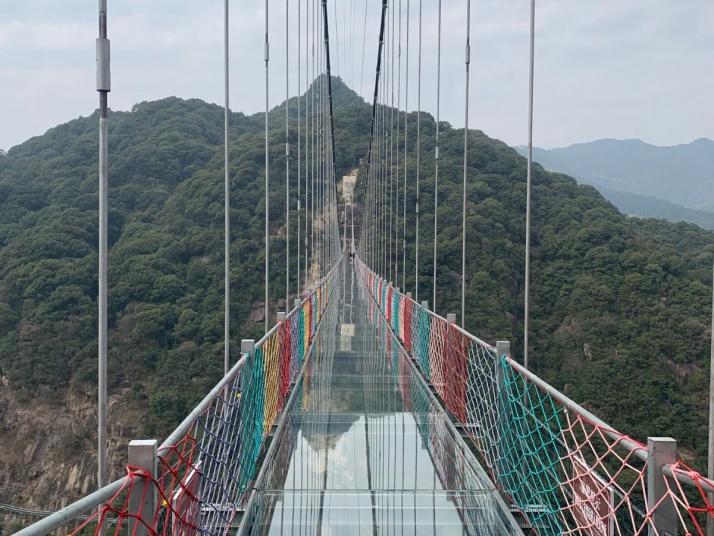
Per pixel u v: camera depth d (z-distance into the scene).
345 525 2.89
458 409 4.16
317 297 9.20
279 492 3.20
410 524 2.88
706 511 1.40
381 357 7.19
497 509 2.93
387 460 3.68
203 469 2.24
